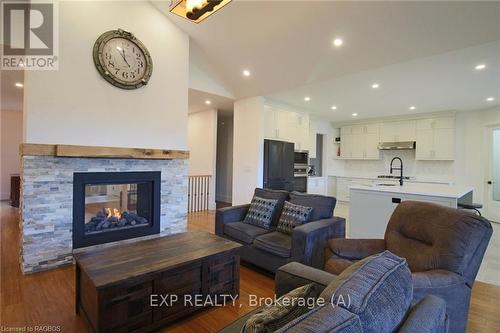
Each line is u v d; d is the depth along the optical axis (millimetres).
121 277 1682
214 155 6586
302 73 4180
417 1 2578
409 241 1866
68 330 1850
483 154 5816
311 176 7539
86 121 3041
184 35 3902
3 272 2734
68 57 2916
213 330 1919
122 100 3320
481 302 2324
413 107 5988
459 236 1561
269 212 3168
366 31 3074
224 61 4469
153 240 2422
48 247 2824
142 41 3477
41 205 2777
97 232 3156
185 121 3938
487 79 4102
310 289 1088
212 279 2156
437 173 6500
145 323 1797
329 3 2863
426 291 1343
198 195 6246
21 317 1988
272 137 5676
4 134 6820
